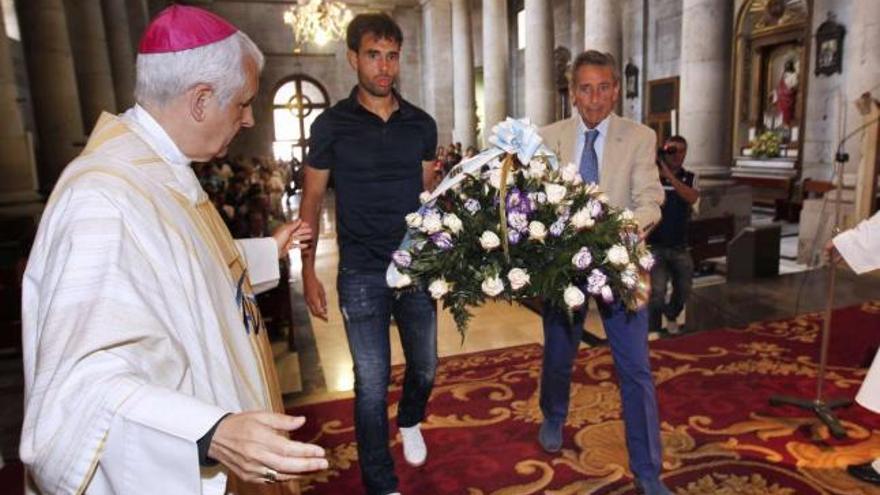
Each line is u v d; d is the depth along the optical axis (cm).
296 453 84
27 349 95
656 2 1262
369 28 213
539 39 1155
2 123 723
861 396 245
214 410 88
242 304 131
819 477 246
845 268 553
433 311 234
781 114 1127
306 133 2211
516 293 194
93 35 1178
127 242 95
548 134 258
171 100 111
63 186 100
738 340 403
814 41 1000
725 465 257
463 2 1762
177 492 86
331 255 934
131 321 89
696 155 782
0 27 719
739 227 779
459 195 201
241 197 850
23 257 524
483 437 291
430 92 2091
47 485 86
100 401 84
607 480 251
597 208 194
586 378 355
